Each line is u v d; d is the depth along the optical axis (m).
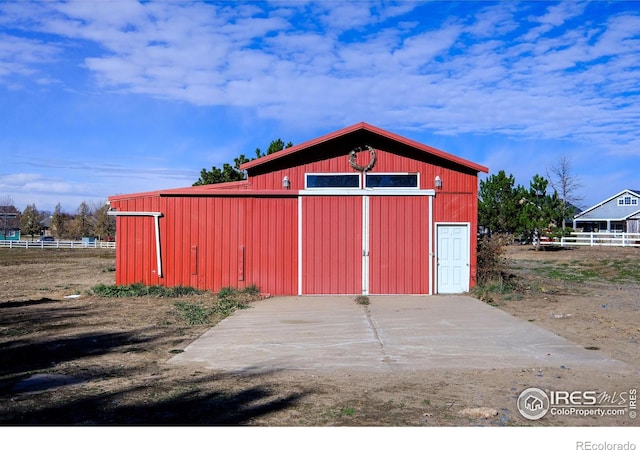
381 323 11.93
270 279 16.98
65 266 33.88
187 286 17.06
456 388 7.14
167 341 10.13
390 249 16.88
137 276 17.34
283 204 17.09
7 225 92.81
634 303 15.06
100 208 86.00
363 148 17.09
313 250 16.92
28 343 9.91
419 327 11.44
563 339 10.12
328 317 12.74
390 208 16.94
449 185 17.00
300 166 17.14
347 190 16.94
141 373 7.88
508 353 9.09
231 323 11.96
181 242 17.23
